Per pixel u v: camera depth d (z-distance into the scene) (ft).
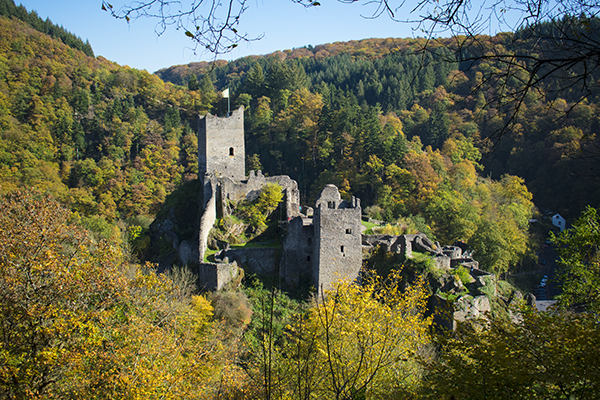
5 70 413.18
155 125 423.64
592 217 87.20
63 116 388.37
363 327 77.46
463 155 359.87
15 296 70.69
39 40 486.38
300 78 472.85
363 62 535.60
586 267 84.64
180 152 406.00
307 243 181.68
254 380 75.15
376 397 64.39
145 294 98.68
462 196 299.17
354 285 93.50
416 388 60.18
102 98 452.35
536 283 234.38
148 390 63.10
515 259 229.25
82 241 87.30
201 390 74.08
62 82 435.12
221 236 192.24
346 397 55.93
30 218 83.92
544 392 45.27
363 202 304.71
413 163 302.04
